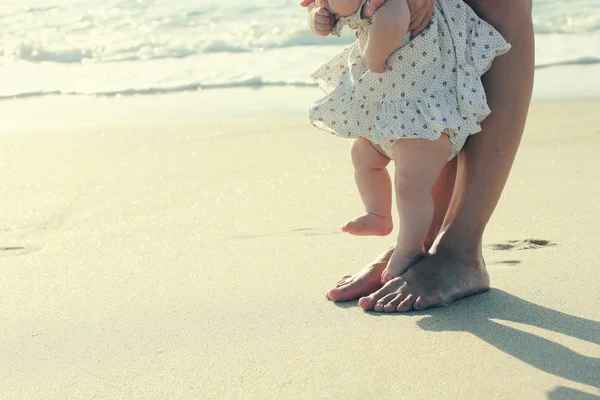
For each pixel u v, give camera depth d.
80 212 4.12
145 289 3.05
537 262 3.14
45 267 3.36
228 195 4.32
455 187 2.83
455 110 2.61
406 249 2.75
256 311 2.78
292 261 3.31
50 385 2.32
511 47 2.67
